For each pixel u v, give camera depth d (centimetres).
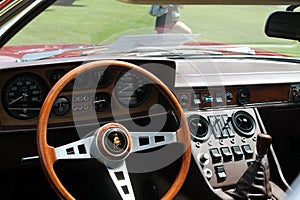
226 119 239
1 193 244
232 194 219
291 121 275
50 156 167
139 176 228
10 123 203
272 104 262
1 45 175
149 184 229
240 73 265
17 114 203
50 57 225
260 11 318
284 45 320
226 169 228
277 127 274
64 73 204
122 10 254
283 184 235
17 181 244
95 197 232
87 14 255
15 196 246
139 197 227
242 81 252
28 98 203
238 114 244
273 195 222
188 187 230
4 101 200
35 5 169
